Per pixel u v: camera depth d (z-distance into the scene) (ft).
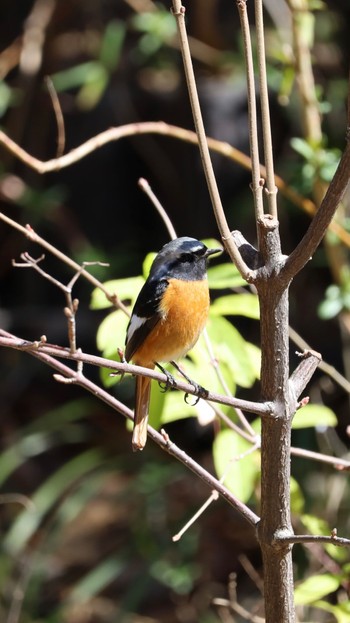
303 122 27.84
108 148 56.85
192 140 24.89
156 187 55.16
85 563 39.93
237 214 46.19
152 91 54.49
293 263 13.89
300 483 34.22
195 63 50.93
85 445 49.14
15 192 49.26
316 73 43.73
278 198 41.65
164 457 43.86
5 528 42.34
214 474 44.24
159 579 36.68
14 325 54.75
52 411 50.93
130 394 49.14
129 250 54.65
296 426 21.68
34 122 54.90
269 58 38.04
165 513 39.96
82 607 37.83
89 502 44.52
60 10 49.65
